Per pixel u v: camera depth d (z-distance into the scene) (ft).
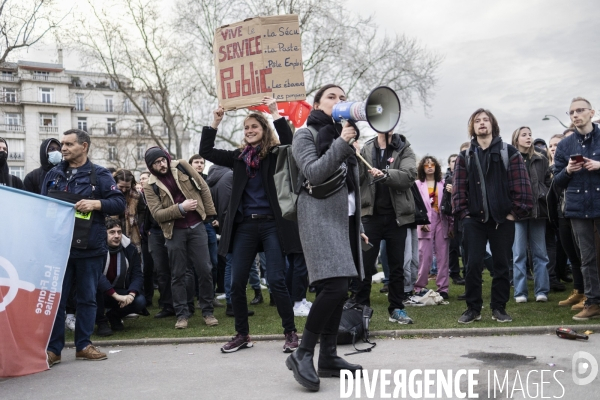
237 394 11.80
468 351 14.82
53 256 15.02
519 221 22.76
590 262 18.43
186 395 11.87
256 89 17.24
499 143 18.43
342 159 11.43
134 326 20.92
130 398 11.80
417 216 22.30
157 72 84.84
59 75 205.05
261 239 15.98
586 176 18.39
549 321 18.15
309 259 12.10
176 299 20.35
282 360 14.76
